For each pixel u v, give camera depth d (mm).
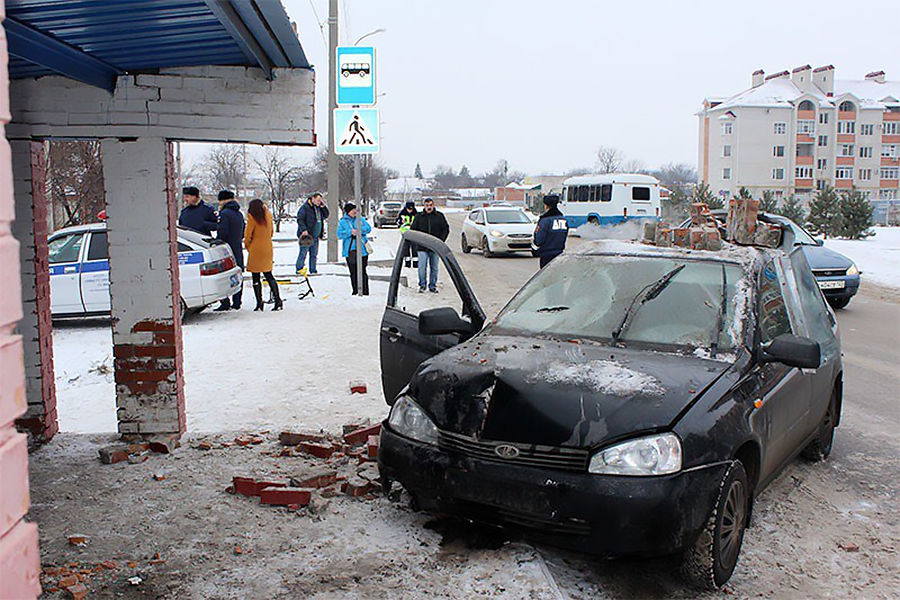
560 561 4125
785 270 5605
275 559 4020
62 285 11648
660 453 3637
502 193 107125
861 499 5121
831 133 80562
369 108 12898
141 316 5812
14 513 1668
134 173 5711
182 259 11992
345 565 3951
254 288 13430
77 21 4348
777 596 3824
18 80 5590
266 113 5777
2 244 1609
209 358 9344
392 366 5668
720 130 80750
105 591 3682
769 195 41594
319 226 18250
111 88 5641
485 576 3828
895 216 56625
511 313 5285
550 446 3766
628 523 3576
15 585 1651
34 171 5723
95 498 4840
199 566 3945
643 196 35250
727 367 4289
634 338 4699
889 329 12008
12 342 1652
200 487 5020
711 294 4883
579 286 5277
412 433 4246
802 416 5059
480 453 3920
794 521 4730
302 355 9539
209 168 55250
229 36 4938
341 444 5766
